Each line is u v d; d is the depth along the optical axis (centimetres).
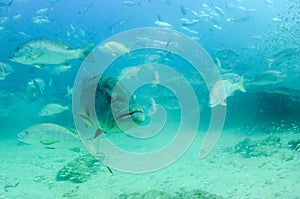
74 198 606
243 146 959
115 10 6425
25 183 730
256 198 532
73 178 730
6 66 1175
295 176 647
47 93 1744
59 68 1428
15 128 1702
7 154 1149
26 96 1705
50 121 1606
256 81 978
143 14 6806
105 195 616
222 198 513
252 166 782
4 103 1859
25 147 1284
